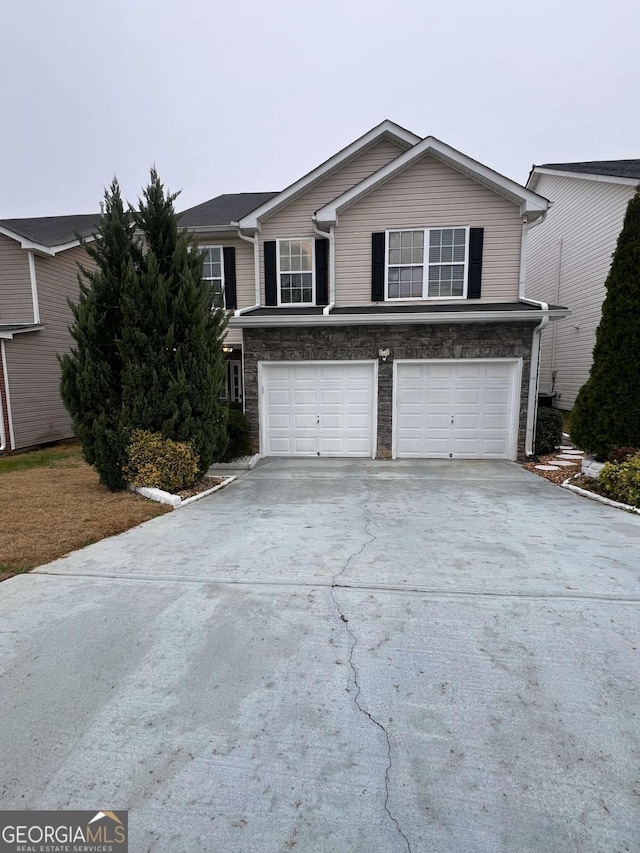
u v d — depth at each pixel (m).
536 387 8.59
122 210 6.33
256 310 9.85
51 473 7.80
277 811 1.51
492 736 1.81
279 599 2.98
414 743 1.78
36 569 3.54
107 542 4.20
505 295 9.32
